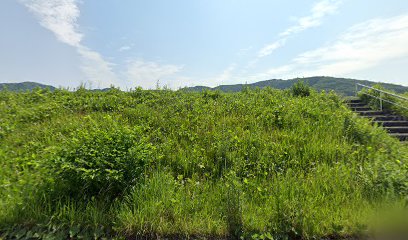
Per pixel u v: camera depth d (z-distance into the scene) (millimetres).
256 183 4859
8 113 8523
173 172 5277
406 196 4125
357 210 4004
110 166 4066
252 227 3627
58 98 10430
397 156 6016
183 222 3658
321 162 5781
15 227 3445
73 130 7133
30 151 5961
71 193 3912
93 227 3498
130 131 4977
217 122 7969
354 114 8695
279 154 5992
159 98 10859
